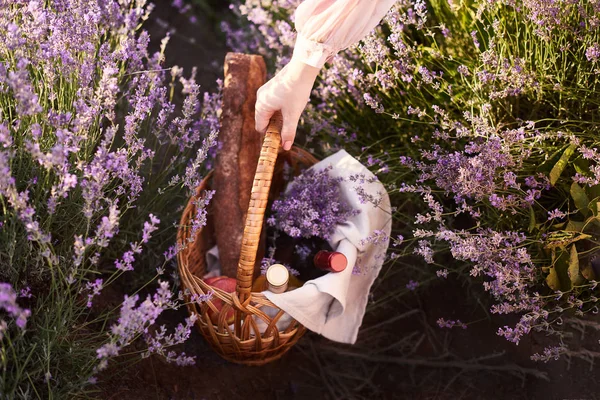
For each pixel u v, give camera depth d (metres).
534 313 1.26
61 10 1.29
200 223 1.25
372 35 1.44
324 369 1.48
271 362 1.47
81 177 1.25
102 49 1.30
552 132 1.32
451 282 1.55
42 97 1.31
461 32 1.52
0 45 1.23
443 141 1.52
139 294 1.45
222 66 1.92
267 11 1.71
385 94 1.54
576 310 1.32
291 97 1.25
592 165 1.29
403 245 1.58
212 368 1.42
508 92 1.38
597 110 1.40
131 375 1.34
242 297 1.26
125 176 1.25
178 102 1.81
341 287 1.33
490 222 1.42
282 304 1.28
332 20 1.18
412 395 1.46
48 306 1.19
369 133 1.62
